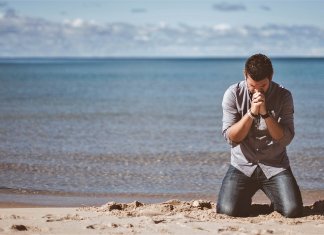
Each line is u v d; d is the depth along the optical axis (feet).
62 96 127.13
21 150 46.03
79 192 30.83
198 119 74.23
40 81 220.02
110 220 20.92
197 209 23.97
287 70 353.92
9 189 31.53
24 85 182.91
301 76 239.30
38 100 112.88
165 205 24.43
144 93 139.44
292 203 21.70
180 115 80.59
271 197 22.61
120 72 385.09
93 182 33.58
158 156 42.91
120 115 80.64
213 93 138.00
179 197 29.66
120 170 37.45
